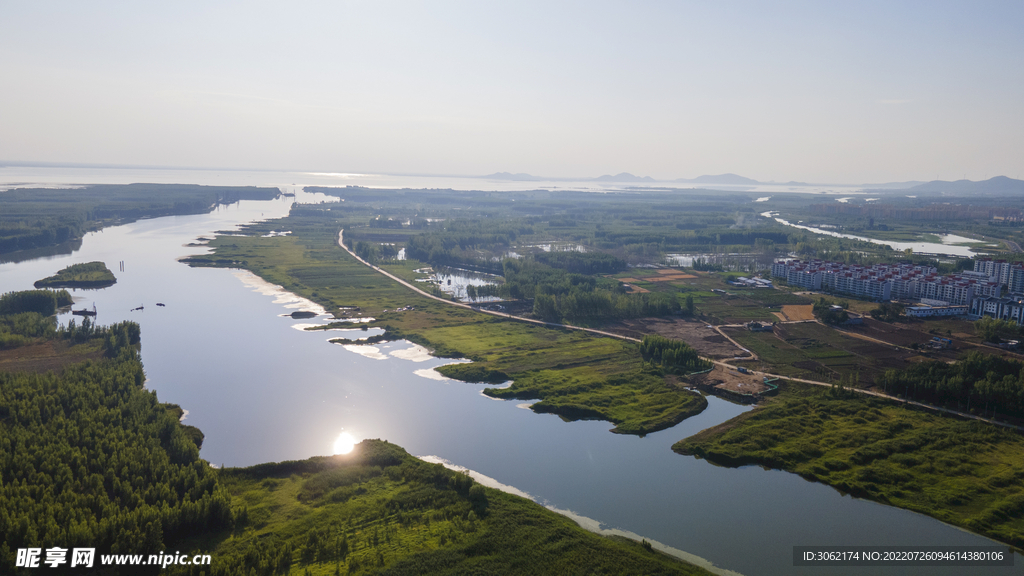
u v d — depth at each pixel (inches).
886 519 5221.5
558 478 5964.6
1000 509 5177.2
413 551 4621.1
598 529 5128.0
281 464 5930.1
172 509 4753.9
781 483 5836.6
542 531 4911.4
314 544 4704.7
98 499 4822.8
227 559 4434.1
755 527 5152.6
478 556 4594.0
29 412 6215.6
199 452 6402.6
